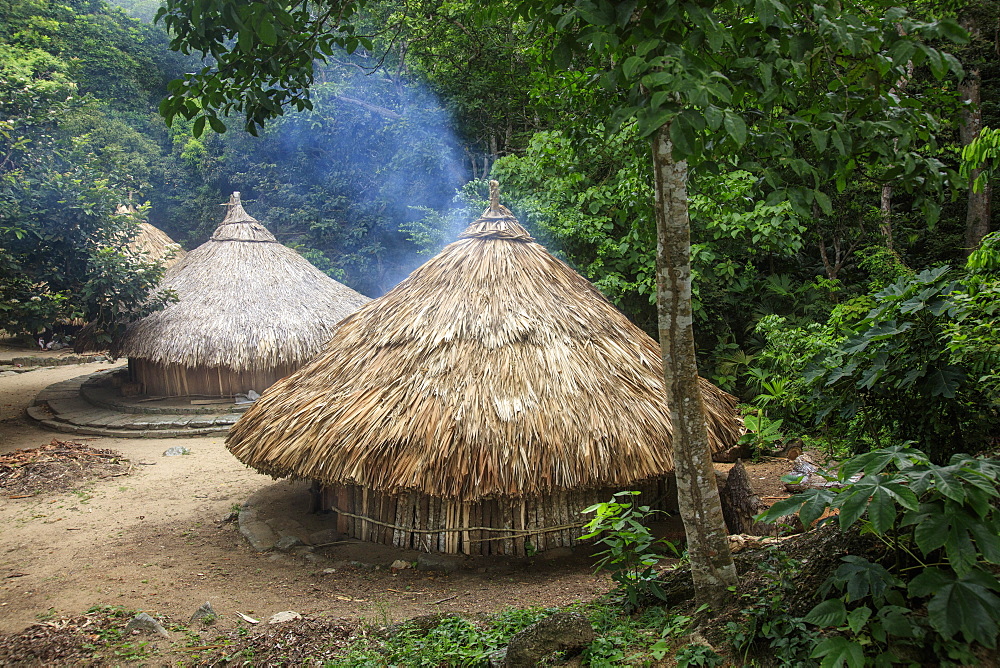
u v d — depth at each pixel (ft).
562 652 11.08
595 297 22.15
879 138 9.65
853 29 8.96
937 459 13.94
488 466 16.88
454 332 19.67
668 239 10.80
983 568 8.43
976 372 12.96
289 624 14.01
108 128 85.10
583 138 17.75
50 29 96.84
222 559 19.20
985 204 34.78
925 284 13.58
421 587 16.79
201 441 34.17
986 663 8.11
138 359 39.60
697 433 10.98
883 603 8.90
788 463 26.35
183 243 87.40
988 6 30.14
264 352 37.19
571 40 9.21
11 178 34.76
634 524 12.63
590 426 17.69
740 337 39.96
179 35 12.35
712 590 11.02
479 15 15.79
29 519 23.02
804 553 10.62
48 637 13.99
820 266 41.96
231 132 78.18
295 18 12.80
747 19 10.90
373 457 17.49
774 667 9.39
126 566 18.69
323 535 20.54
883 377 14.05
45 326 36.86
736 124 7.54
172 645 13.71
